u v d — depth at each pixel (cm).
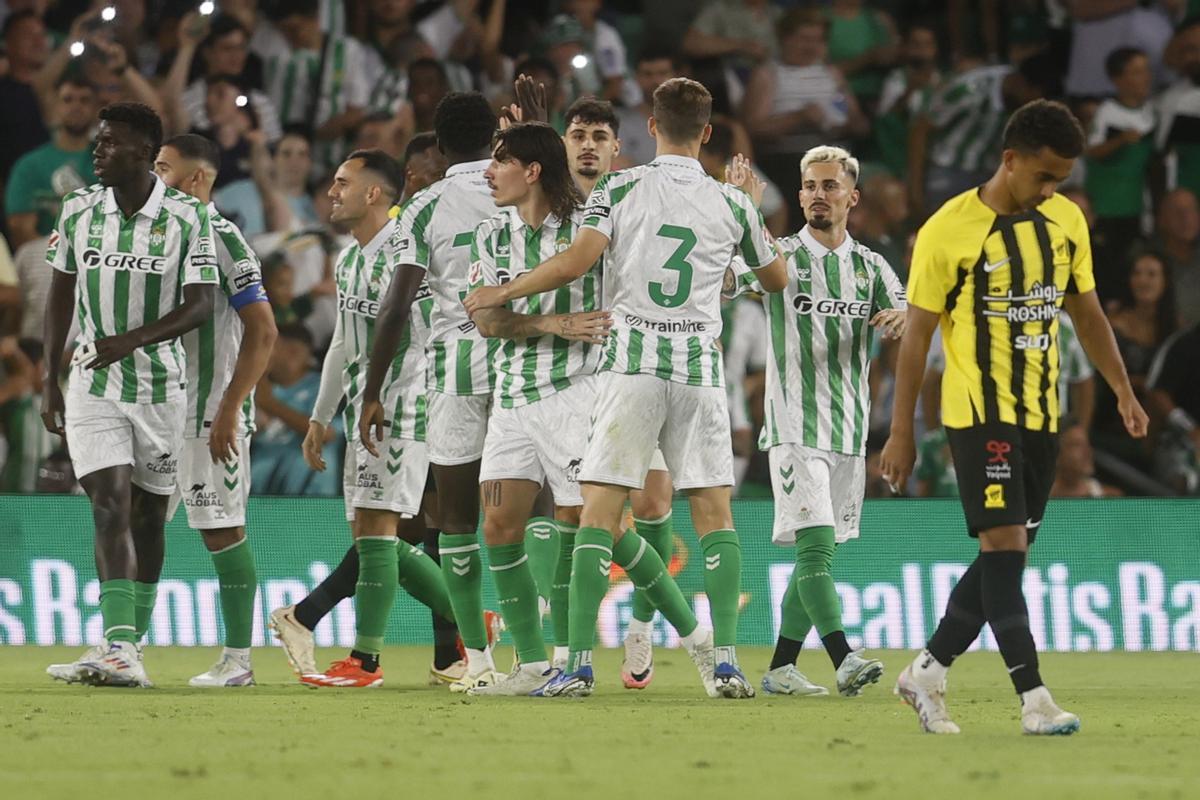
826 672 3153
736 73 5391
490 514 2269
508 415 2261
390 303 2397
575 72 5238
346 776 1286
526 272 2194
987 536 1666
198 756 1429
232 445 2464
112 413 2355
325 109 5153
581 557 2142
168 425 2408
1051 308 1678
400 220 2422
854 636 3894
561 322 2159
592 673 2184
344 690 2467
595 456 2122
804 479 2486
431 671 2700
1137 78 5225
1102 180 5194
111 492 2345
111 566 2339
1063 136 1634
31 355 4581
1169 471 4806
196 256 2394
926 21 5469
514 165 2245
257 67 5134
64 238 2423
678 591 2345
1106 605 3916
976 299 1669
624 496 2158
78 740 1567
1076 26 5388
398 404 2592
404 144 5169
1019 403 1667
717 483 2175
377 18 5241
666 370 2106
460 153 2462
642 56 5375
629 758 1426
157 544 2495
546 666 2288
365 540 2605
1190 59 5319
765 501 3900
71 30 4950
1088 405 4684
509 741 1577
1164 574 3909
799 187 5334
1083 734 1698
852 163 2550
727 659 2211
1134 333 4962
